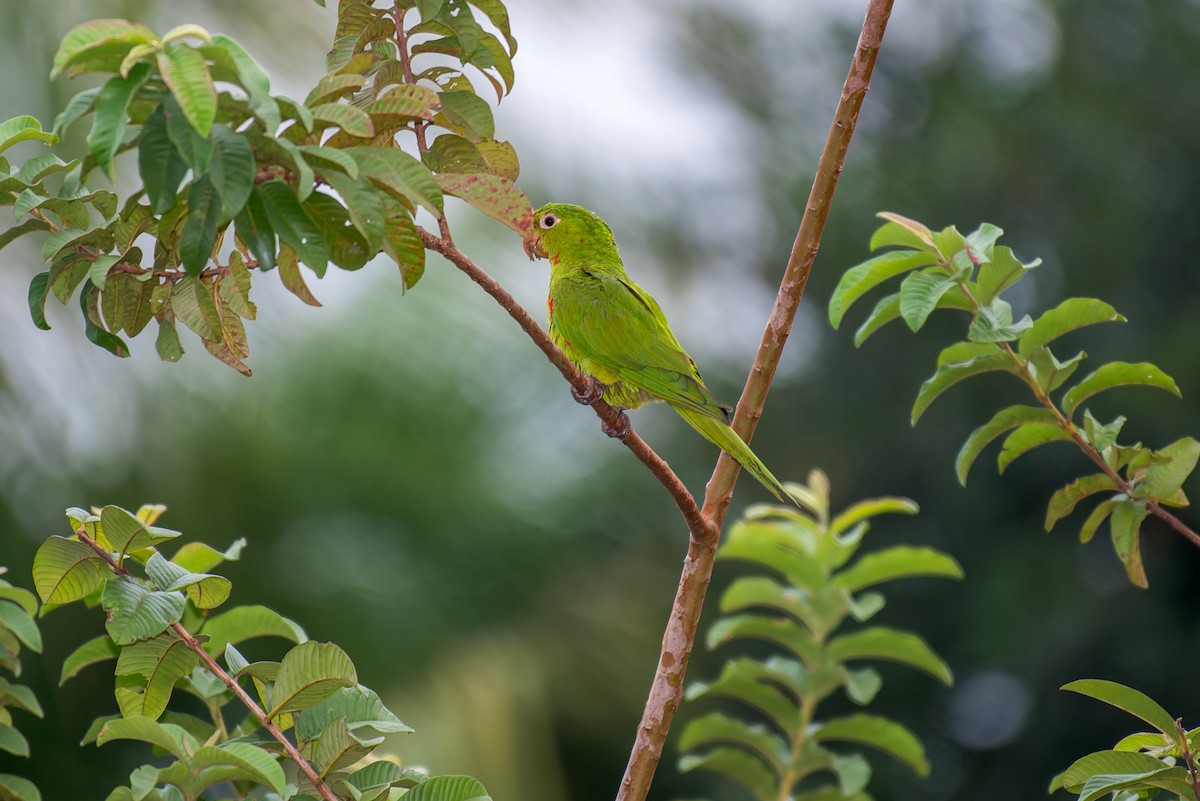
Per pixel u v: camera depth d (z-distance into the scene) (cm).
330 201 474
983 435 655
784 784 803
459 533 1062
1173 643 1902
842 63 1969
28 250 866
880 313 660
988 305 634
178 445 939
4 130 505
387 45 598
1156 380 629
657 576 1453
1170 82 1956
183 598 477
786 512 820
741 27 1867
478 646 1126
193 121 380
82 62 417
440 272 1012
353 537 1035
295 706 487
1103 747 1981
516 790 1080
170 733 437
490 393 1084
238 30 890
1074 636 1962
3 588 555
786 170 2000
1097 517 648
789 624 810
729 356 2083
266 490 984
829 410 2164
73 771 1166
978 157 2005
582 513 1243
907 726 2192
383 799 482
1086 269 2006
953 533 2141
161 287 517
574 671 1283
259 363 954
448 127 588
